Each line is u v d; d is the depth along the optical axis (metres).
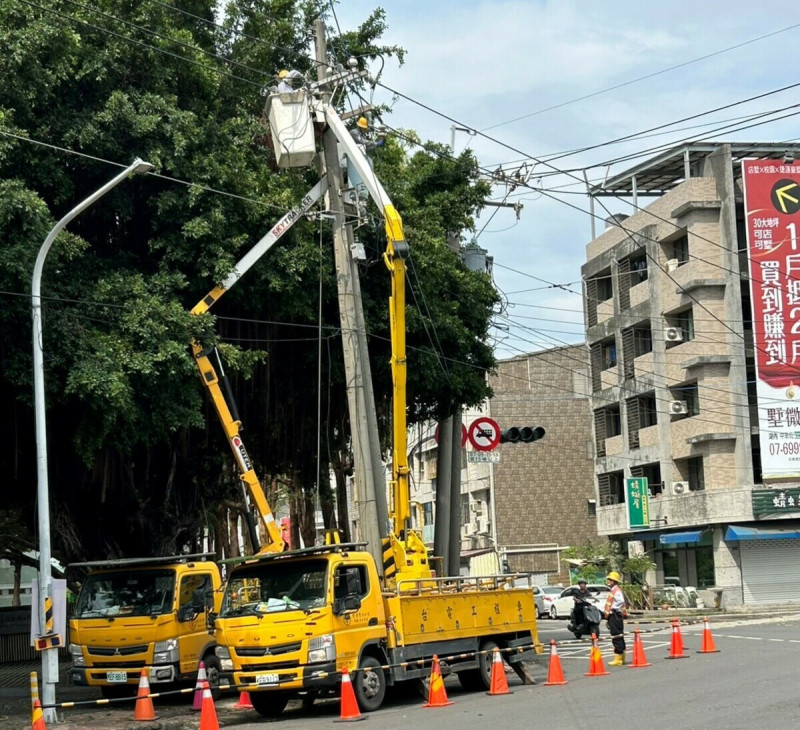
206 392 24.70
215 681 20.22
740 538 41.69
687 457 45.25
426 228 26.27
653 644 26.33
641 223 48.12
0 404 21.36
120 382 18.34
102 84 20.64
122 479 25.08
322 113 19.84
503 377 57.22
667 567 47.84
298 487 35.28
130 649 19.38
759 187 42.56
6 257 17.31
